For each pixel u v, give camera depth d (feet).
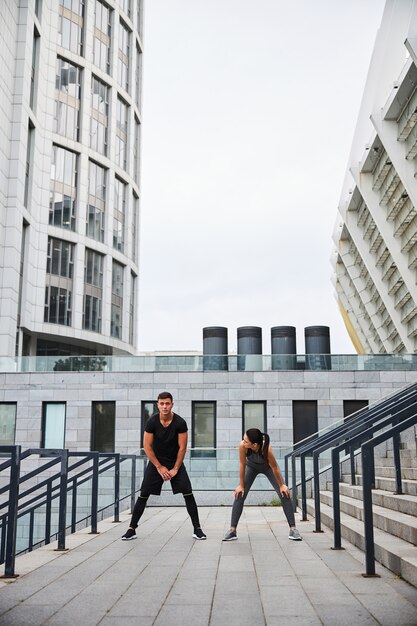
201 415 79.66
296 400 78.95
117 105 151.74
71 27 141.69
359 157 118.01
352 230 138.00
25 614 14.79
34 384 81.20
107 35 151.23
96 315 136.36
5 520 28.96
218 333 98.78
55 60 136.46
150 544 27.32
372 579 18.24
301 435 78.48
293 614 14.49
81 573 20.25
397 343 152.15
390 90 97.14
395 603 15.29
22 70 122.11
